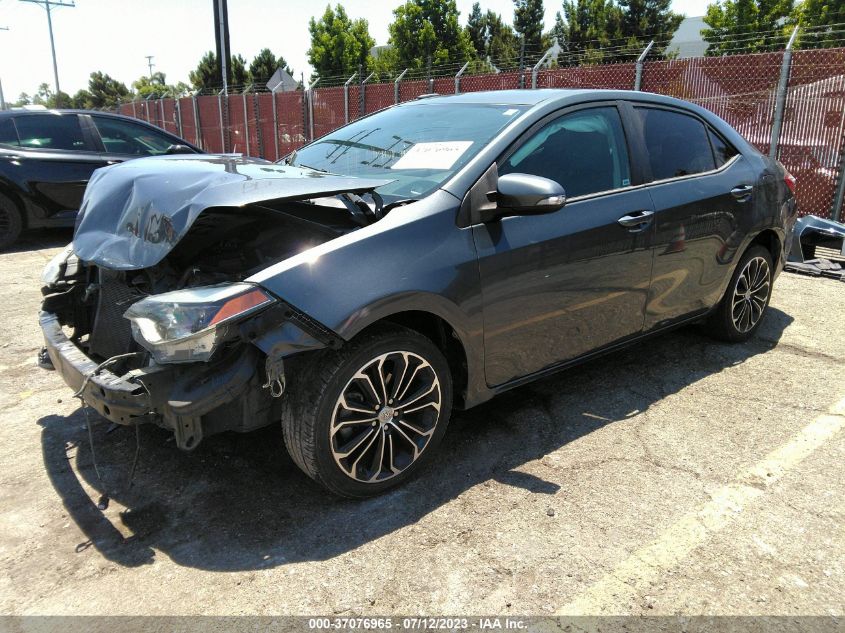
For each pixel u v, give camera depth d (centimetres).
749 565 233
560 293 308
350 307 239
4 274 658
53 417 348
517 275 288
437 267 262
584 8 2653
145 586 223
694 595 218
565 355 327
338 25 3462
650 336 376
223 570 230
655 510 265
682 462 301
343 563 234
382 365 259
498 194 276
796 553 239
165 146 848
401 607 213
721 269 403
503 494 276
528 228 292
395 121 371
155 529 254
